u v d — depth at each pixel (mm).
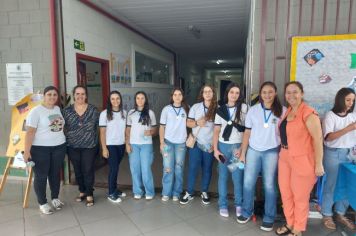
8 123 4277
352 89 3018
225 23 6715
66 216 3219
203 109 3301
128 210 3361
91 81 5449
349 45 3068
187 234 2834
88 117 3377
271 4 3223
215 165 5039
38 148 3164
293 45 3166
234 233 2855
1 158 4367
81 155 3467
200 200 3637
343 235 2789
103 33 5418
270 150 2793
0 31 4148
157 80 9172
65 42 4145
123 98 6348
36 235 2816
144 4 5254
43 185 3258
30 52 4102
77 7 4484
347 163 2828
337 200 2879
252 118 2854
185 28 7246
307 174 2531
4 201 3613
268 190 2855
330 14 3117
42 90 4121
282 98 3295
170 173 3543
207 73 20312
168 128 3451
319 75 3152
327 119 2871
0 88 4246
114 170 3553
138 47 7277
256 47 3307
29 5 4031
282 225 2977
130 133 3543
